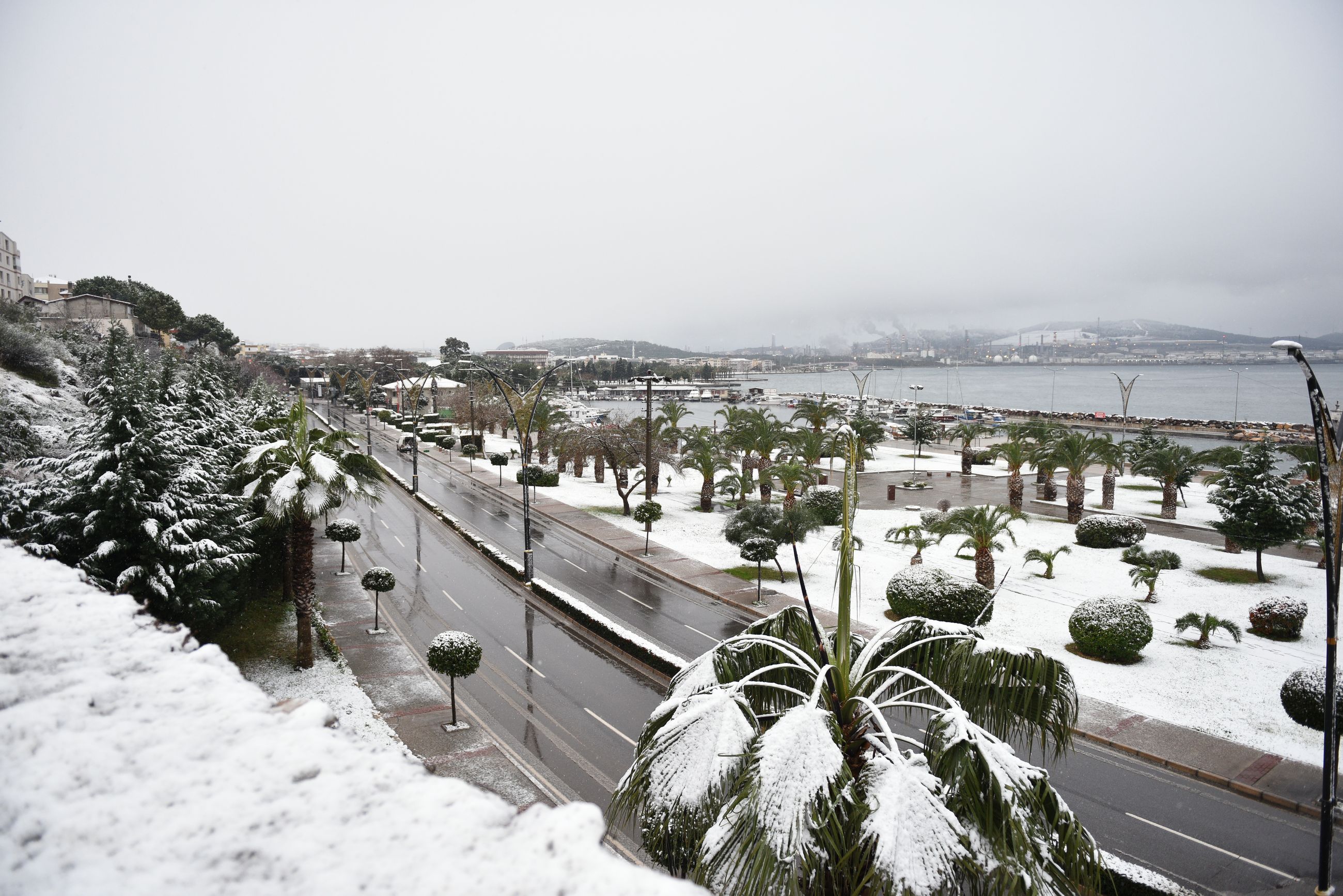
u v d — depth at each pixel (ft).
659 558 119.24
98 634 12.60
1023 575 106.63
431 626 89.10
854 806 18.71
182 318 363.97
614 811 22.77
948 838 17.97
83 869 6.61
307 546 72.28
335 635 84.38
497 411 294.05
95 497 61.05
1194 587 100.68
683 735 21.36
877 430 222.28
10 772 8.17
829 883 18.58
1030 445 174.19
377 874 6.66
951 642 25.25
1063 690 23.45
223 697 10.50
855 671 24.73
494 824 7.72
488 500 170.60
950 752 19.90
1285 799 52.13
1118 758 58.85
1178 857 46.14
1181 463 143.64
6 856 6.81
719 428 399.24
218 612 68.33
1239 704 67.10
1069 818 19.69
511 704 68.28
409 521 150.20
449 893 6.38
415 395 317.01
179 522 64.59
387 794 8.27
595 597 100.12
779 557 118.83
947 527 103.24
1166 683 71.56
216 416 101.86
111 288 366.02
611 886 6.57
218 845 7.13
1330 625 40.09
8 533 60.23
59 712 9.68
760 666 25.63
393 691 70.38
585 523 145.69
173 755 8.81
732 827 18.33
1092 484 192.44
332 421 329.72
